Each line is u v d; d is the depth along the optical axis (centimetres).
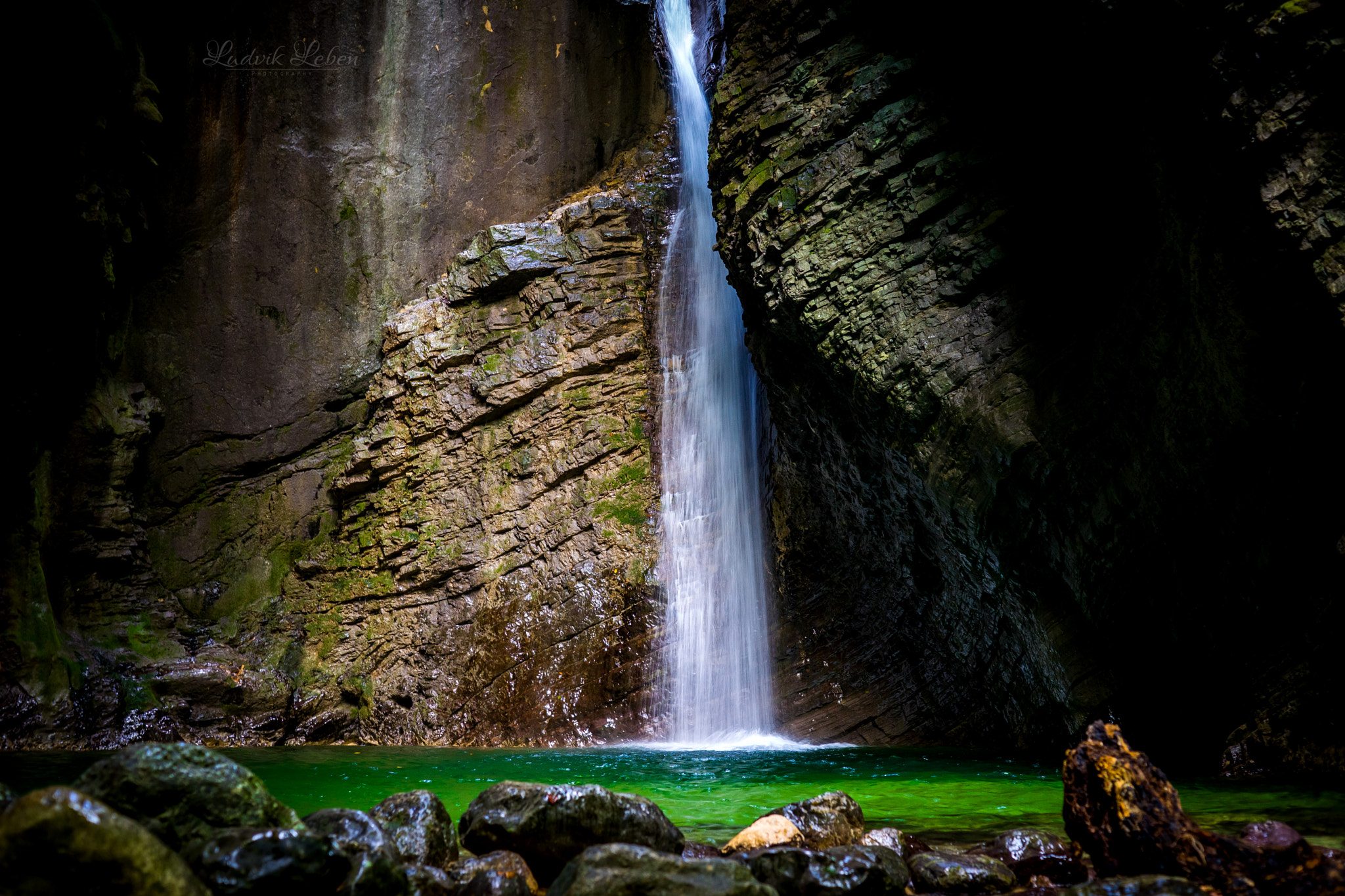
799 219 1095
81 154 1270
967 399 945
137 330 1544
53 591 1370
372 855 323
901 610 1203
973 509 959
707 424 1485
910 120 1038
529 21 1769
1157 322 796
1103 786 391
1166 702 895
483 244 1620
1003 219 964
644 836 415
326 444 1620
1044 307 938
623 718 1312
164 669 1365
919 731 1166
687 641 1351
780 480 1338
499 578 1456
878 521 1170
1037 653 991
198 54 1587
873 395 1012
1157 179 759
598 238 1605
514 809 418
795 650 1295
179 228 1575
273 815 357
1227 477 787
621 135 1792
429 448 1548
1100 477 874
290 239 1628
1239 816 529
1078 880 405
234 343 1594
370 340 1638
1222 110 669
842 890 364
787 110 1159
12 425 1267
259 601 1531
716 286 1557
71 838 257
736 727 1293
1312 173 637
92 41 1242
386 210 1672
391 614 1489
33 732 1210
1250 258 686
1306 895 330
